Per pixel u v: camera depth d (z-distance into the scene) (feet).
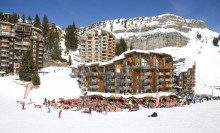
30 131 131.75
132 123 159.53
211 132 127.24
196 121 166.09
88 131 132.16
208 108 252.01
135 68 334.65
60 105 244.22
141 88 339.77
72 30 649.61
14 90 307.17
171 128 139.13
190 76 458.91
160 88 371.56
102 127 144.46
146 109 248.32
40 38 488.85
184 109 243.81
